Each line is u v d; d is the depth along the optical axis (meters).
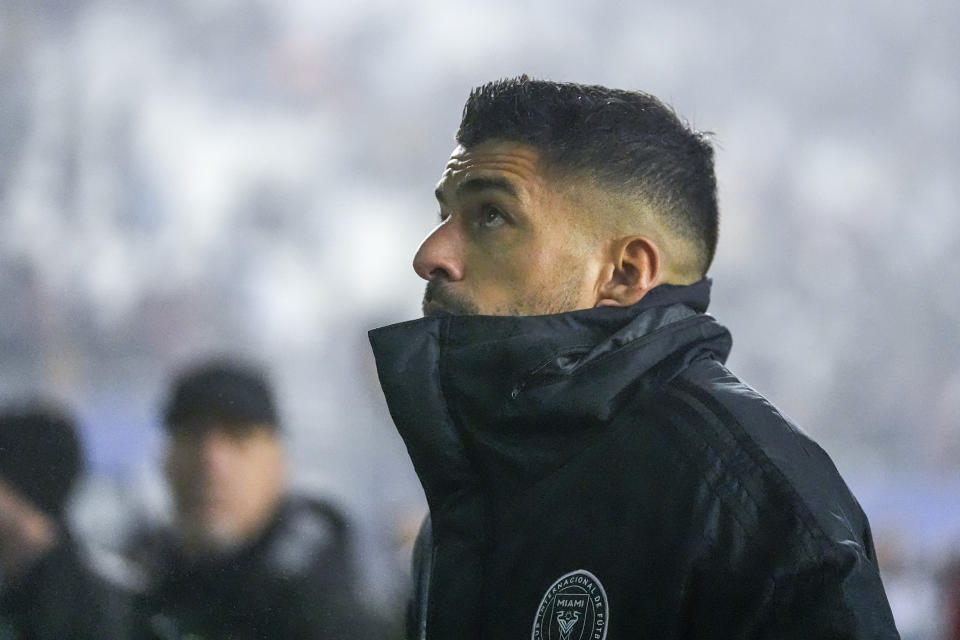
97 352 24.75
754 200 32.84
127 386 21.77
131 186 29.05
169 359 25.25
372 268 30.20
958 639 12.99
